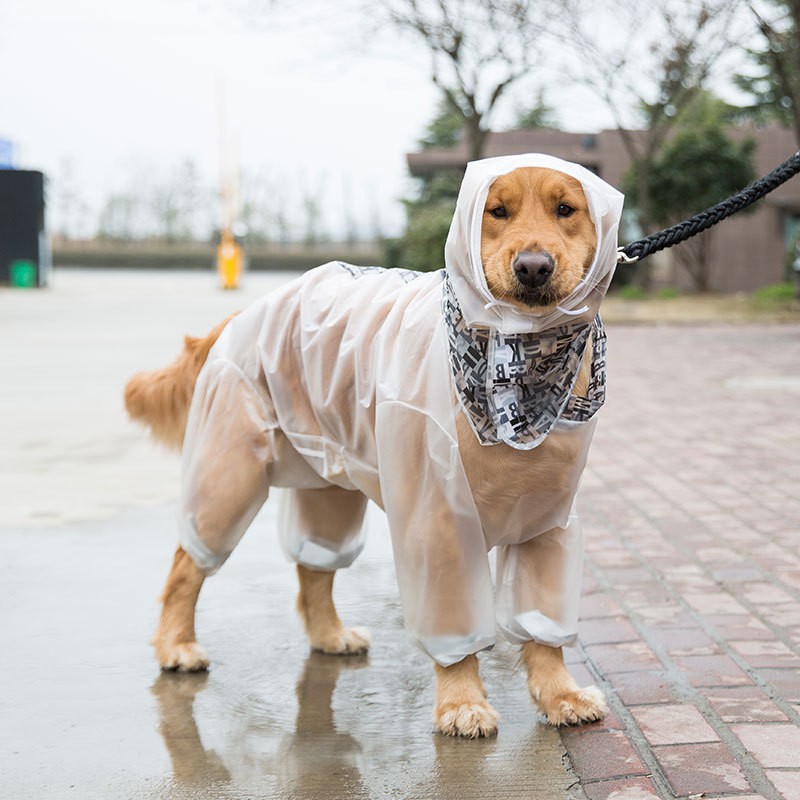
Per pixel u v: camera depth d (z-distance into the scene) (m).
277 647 4.09
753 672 3.62
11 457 7.75
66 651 4.02
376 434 3.20
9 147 32.66
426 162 34.19
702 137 26.66
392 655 4.01
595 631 4.05
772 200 28.17
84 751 3.18
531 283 2.77
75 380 11.70
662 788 2.84
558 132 31.45
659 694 3.45
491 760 3.07
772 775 2.88
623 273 28.33
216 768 3.06
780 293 24.48
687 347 16.16
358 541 4.03
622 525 5.66
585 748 3.10
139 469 7.38
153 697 3.59
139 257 60.41
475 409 2.99
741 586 4.58
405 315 3.23
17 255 31.97
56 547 5.47
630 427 8.88
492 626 3.19
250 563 5.21
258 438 3.65
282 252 64.94
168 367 4.06
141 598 4.66
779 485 6.61
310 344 3.50
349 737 3.26
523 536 3.20
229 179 39.00
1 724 3.38
